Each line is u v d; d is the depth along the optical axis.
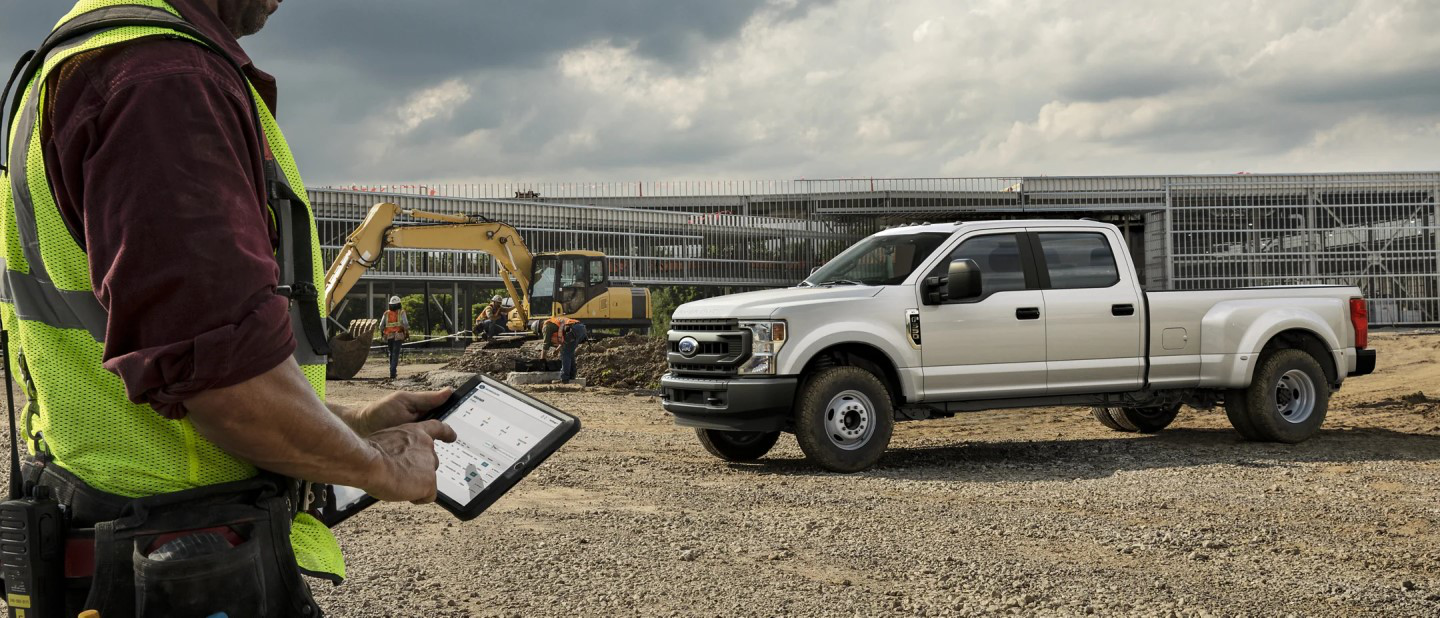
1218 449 9.68
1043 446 10.08
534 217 49.81
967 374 8.93
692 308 9.16
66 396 1.34
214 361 1.15
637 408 14.32
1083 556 5.30
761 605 4.44
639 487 7.62
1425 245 54.94
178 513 1.34
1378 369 20.91
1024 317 9.13
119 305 1.16
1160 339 9.60
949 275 8.52
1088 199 55.56
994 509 6.66
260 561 1.37
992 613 4.30
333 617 4.27
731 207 61.12
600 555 5.36
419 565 5.14
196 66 1.25
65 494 1.37
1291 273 55.03
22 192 1.32
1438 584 4.70
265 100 1.48
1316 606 4.37
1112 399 9.61
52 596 1.34
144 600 1.29
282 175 1.42
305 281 1.44
